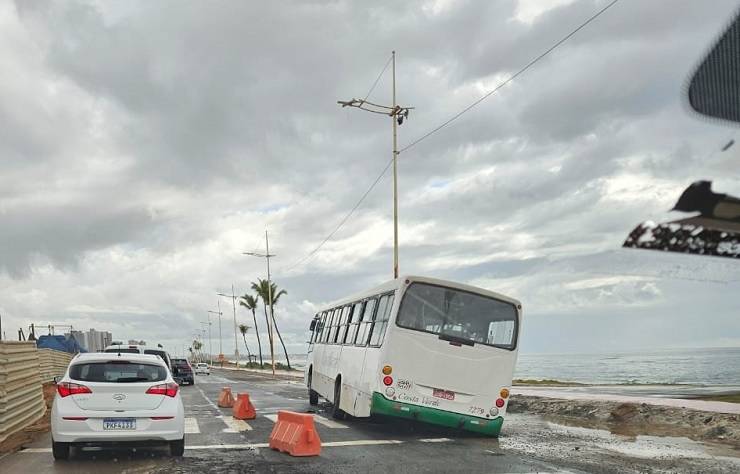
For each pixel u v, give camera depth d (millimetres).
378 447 11508
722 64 2082
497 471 8984
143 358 10609
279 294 91875
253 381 47469
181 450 10438
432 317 12922
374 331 13781
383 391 12594
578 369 103875
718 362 125875
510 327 13211
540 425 16062
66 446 9969
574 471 9000
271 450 11125
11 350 13266
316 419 16797
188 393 29797
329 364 18312
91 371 10211
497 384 12953
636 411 16703
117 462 9945
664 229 2430
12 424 13211
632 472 8945
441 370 12773
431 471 8969
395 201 32656
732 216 2371
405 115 33125
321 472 8930
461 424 12711
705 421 14547
